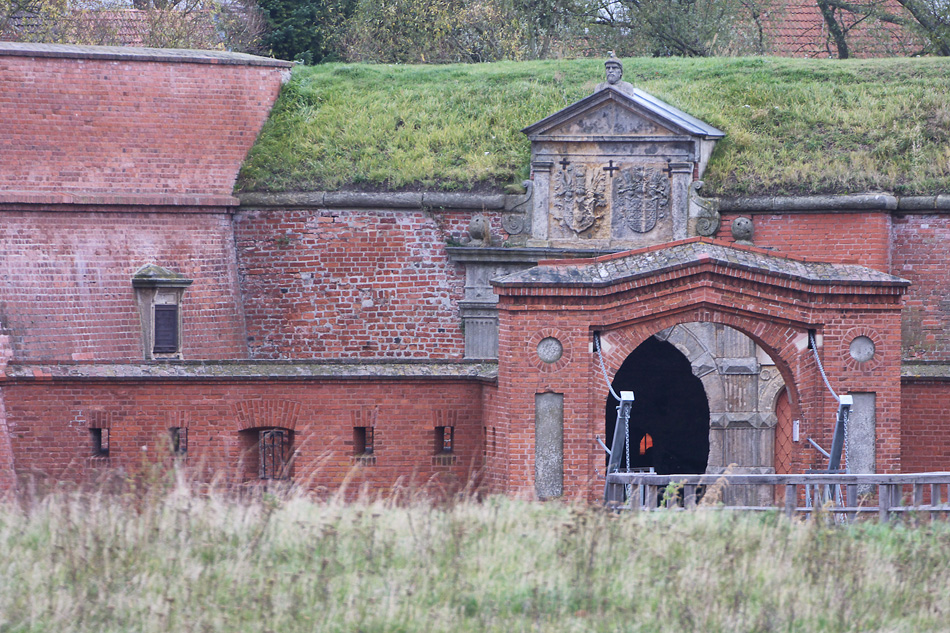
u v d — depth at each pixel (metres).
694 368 96.25
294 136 108.31
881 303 76.31
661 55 163.50
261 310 105.75
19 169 94.00
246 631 41.16
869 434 76.50
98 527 50.19
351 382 81.56
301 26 170.75
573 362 74.75
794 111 108.38
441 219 103.50
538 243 101.75
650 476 62.16
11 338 87.44
